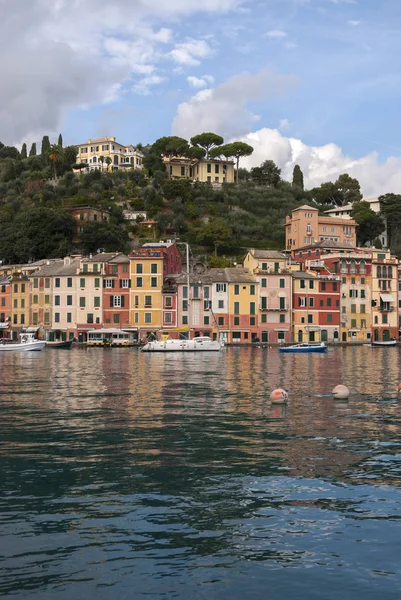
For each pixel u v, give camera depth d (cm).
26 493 1948
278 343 13538
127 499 1895
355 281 14688
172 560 1484
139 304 13375
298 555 1508
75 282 13600
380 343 13612
